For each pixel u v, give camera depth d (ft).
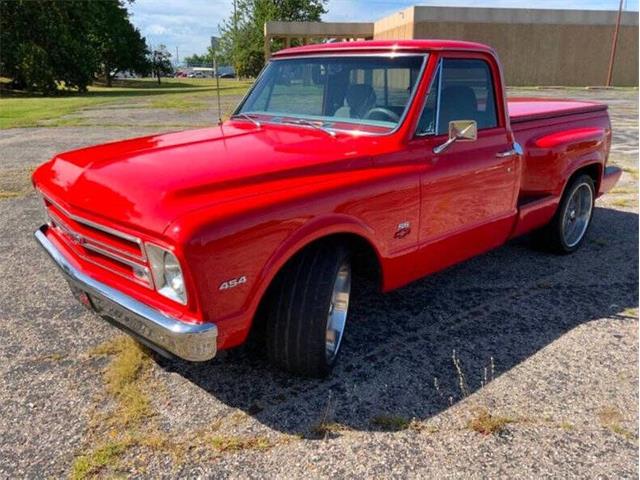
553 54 117.39
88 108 72.18
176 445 8.85
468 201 12.70
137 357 11.30
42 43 127.65
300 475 8.26
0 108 74.33
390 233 10.85
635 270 16.35
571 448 8.86
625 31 116.98
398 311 13.53
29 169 30.58
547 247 17.37
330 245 9.96
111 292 9.18
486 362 11.30
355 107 12.21
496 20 114.62
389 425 9.36
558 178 15.98
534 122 15.76
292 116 13.30
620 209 22.89
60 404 9.87
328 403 9.91
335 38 139.13
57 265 10.52
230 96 94.02
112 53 174.29
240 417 9.55
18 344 11.85
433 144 11.80
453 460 8.59
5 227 19.97
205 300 8.14
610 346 11.96
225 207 8.37
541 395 10.21
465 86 12.59
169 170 9.38
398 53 11.84
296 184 9.48
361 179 10.19
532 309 13.73
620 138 41.01
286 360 10.09
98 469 8.34
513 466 8.46
